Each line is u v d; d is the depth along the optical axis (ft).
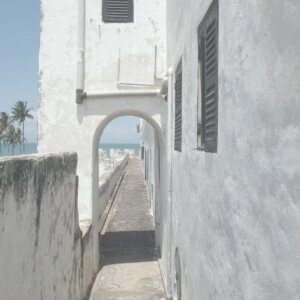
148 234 44.55
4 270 12.32
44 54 32.19
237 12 9.71
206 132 14.03
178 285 21.57
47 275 17.79
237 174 9.84
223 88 11.19
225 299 11.16
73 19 32.30
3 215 12.19
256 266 8.45
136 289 29.68
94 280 31.55
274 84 7.43
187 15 18.58
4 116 201.26
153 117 32.37
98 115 32.37
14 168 13.24
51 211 18.48
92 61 32.35
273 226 7.52
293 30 6.64
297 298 6.52
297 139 6.53
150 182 62.03
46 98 32.27
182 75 20.31
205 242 14.06
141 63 32.58
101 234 44.52
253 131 8.60
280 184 7.18
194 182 16.47
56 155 19.63
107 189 60.95
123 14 32.60
